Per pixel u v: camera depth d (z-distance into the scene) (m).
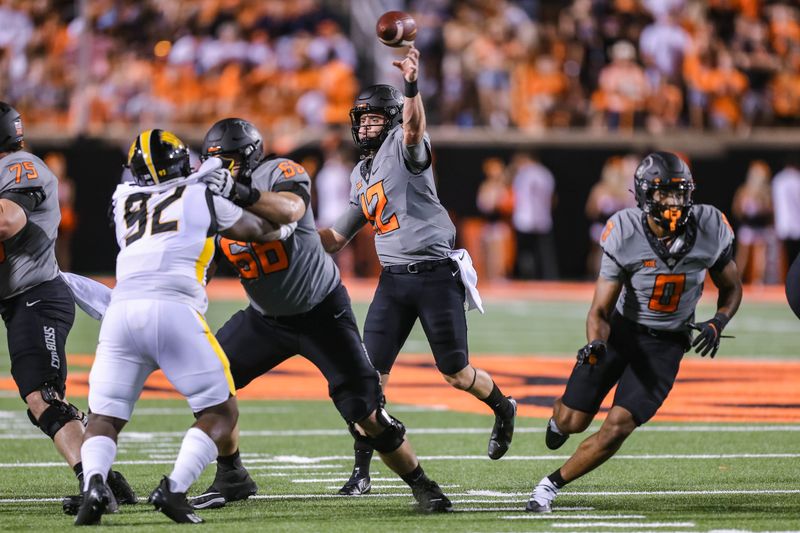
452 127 73.94
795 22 78.75
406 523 17.48
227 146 18.52
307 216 18.72
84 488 16.83
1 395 32.91
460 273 21.92
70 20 77.81
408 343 47.03
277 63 75.12
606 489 20.70
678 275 18.45
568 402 19.20
